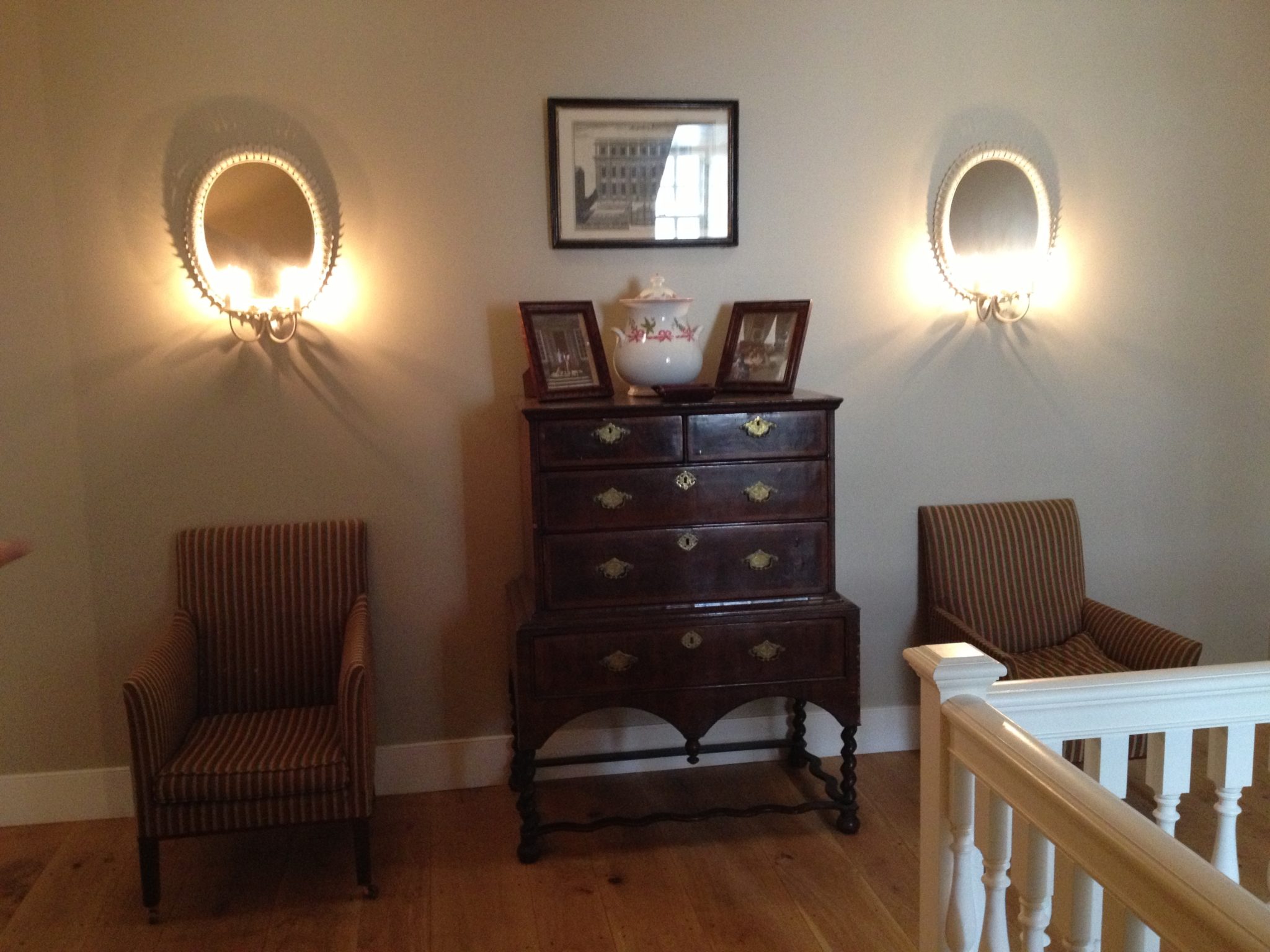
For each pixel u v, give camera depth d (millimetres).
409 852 2863
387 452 3107
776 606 2779
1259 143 3428
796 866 2748
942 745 1678
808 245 3230
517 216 3084
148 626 3053
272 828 2547
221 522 3053
